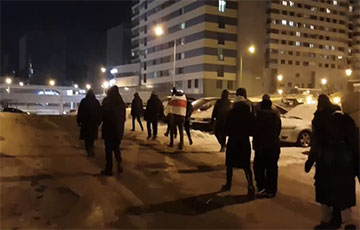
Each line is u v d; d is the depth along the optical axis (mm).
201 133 15547
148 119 13664
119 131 8258
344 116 5656
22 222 5574
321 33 102500
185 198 6969
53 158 9797
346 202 5527
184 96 11930
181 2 85000
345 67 107125
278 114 7207
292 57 97438
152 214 6090
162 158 10352
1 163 8930
